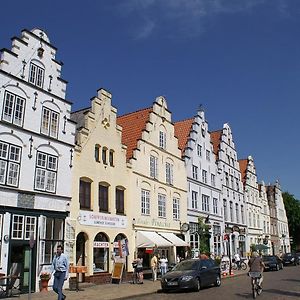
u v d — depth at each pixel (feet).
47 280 67.15
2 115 64.85
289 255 174.50
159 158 107.86
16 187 65.41
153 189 102.83
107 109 89.71
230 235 149.89
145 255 97.76
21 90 68.90
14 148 66.28
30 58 71.51
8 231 63.00
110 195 87.20
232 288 73.26
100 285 77.15
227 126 163.12
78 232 76.74
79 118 86.53
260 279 61.00
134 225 93.04
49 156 72.69
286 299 56.13
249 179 186.60
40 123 71.77
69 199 75.56
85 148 81.71
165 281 68.69
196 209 124.36
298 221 270.26
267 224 209.15
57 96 76.23
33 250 66.69
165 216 106.73
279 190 245.86
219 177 146.51
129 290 69.56
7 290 60.34
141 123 105.70
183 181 118.42
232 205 158.20
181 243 102.47
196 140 131.64
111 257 84.58
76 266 71.61
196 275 69.46
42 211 69.26
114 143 90.68
